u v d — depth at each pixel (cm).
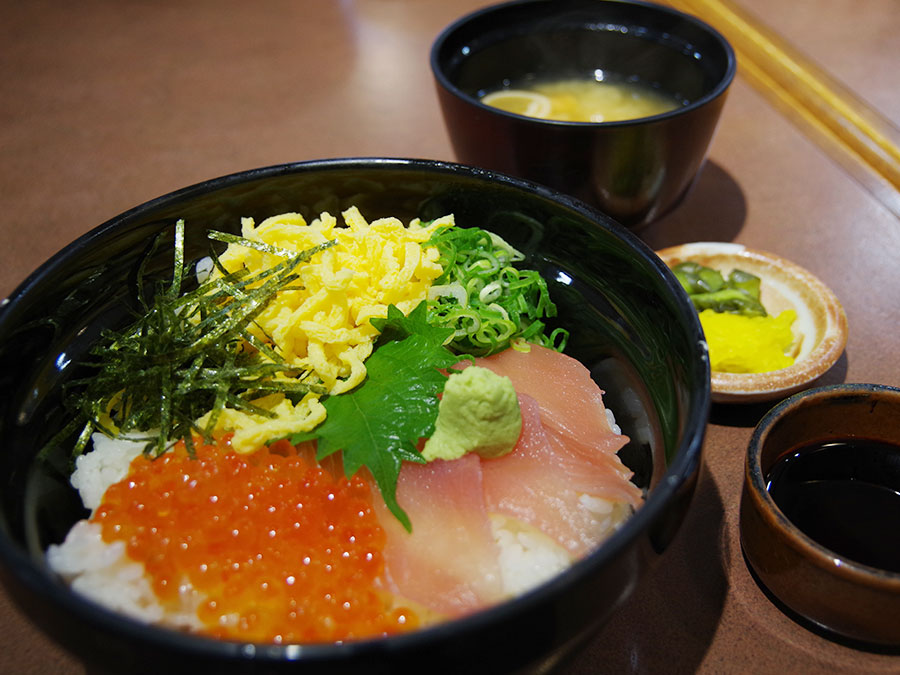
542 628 12
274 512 16
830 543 18
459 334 20
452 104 25
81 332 19
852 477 20
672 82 31
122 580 16
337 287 19
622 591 13
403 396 18
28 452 17
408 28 44
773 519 16
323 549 15
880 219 30
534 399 19
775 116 35
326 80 39
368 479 17
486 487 17
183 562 15
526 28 31
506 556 17
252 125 36
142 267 20
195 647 11
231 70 40
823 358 22
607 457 18
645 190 25
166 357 19
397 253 20
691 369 15
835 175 32
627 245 18
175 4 47
